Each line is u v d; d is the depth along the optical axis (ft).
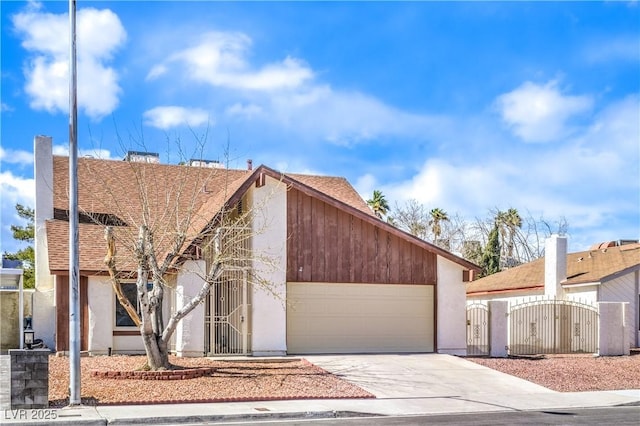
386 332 79.41
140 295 59.06
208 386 55.26
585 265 105.81
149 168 89.92
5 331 76.54
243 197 75.66
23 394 46.37
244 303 72.90
